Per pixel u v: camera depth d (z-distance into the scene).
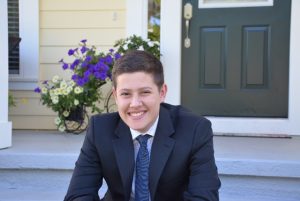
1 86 2.61
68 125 3.46
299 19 3.19
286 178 2.25
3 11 2.58
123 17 3.55
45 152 2.51
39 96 3.68
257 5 3.30
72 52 3.37
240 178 2.30
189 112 1.48
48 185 2.48
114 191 1.40
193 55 3.42
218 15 3.36
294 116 3.24
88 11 3.60
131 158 1.33
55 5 3.63
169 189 1.33
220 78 3.39
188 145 1.32
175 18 3.35
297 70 3.22
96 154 1.41
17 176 2.50
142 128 1.30
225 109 3.40
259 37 3.31
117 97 1.30
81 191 1.39
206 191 1.30
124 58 1.30
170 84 3.39
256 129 3.28
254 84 3.35
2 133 2.62
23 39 3.65
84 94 3.26
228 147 2.71
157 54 3.35
